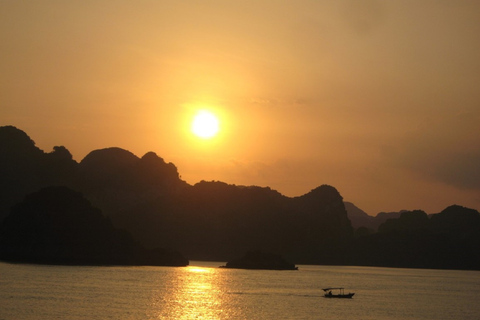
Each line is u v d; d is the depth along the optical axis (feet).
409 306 527.40
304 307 472.44
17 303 415.64
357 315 444.14
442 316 469.98
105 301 451.53
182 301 476.54
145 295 507.30
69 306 415.03
